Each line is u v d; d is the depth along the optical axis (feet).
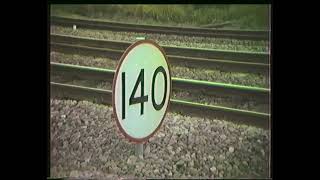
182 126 17.78
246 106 18.10
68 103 16.88
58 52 16.78
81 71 17.35
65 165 15.94
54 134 16.05
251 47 18.11
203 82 18.53
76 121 16.72
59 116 16.40
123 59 15.28
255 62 18.10
